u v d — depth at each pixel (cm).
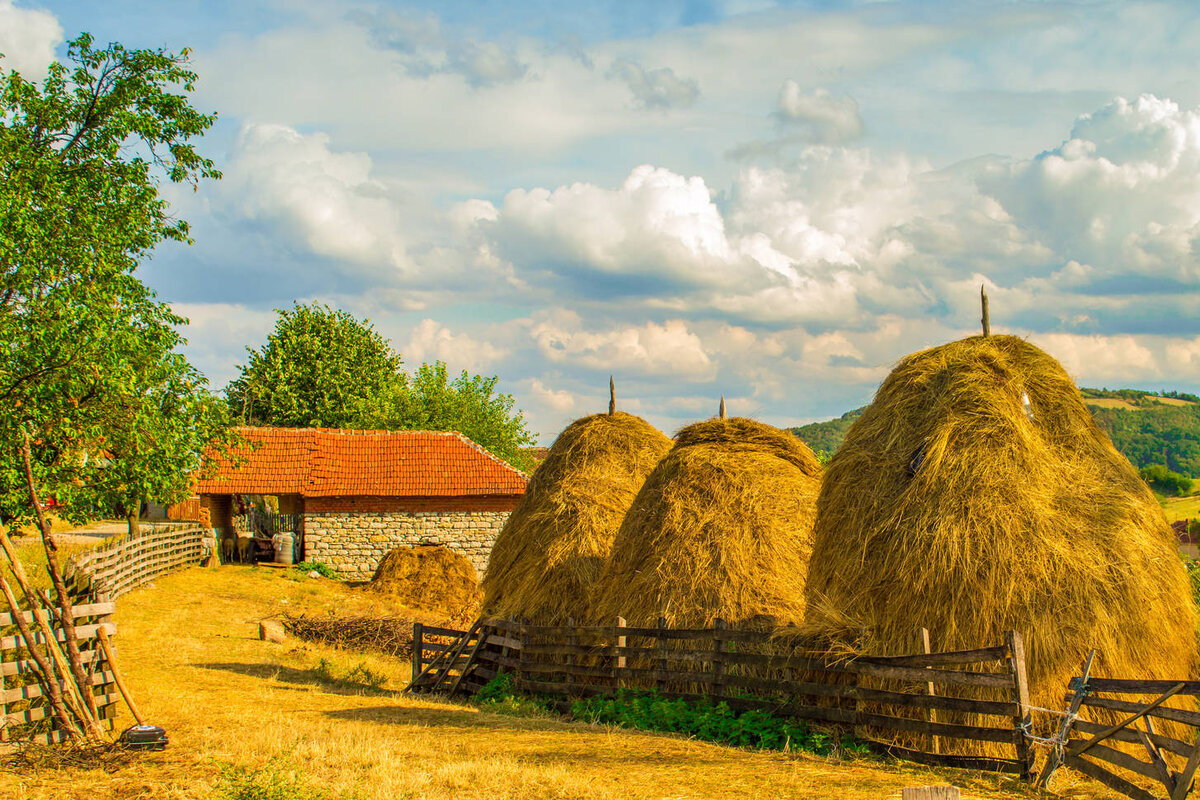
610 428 1747
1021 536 955
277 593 2833
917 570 977
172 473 1873
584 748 985
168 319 1912
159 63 2075
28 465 970
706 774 855
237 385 5606
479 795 777
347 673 1745
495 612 1598
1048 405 1082
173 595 2511
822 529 1120
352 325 5878
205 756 894
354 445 3794
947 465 1017
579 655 1370
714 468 1397
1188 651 979
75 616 999
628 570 1360
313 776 823
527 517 1662
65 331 1568
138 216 1973
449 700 1528
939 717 936
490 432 5912
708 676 1157
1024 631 917
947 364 1125
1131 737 769
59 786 791
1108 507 988
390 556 3266
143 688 1272
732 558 1281
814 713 1021
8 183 1714
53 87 2025
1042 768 830
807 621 1084
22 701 977
